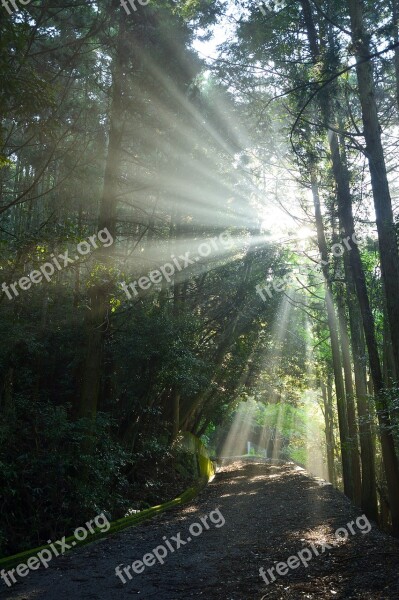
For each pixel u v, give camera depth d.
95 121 16.17
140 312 16.80
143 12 15.30
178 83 16.20
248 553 10.13
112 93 16.00
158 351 16.12
